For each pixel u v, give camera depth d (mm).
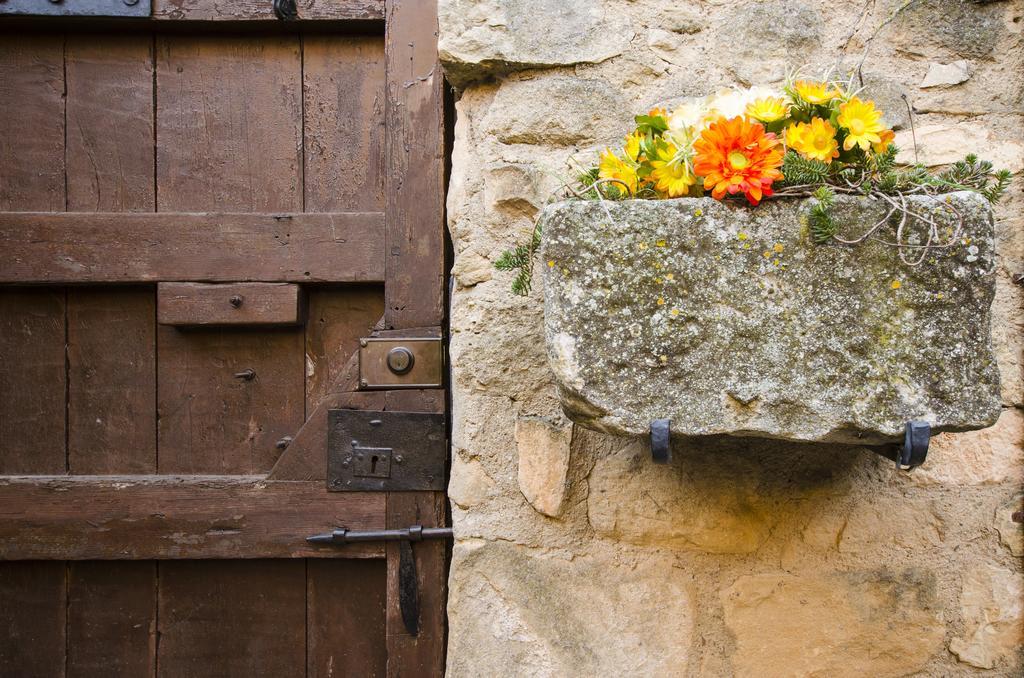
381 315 1167
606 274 741
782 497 957
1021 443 955
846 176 750
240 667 1146
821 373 724
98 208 1158
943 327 721
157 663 1146
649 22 1002
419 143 1131
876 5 993
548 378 986
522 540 972
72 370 1162
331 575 1147
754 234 731
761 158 721
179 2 1138
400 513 1116
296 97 1164
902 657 942
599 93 996
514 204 996
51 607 1149
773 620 946
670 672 942
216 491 1135
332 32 1163
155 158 1163
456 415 998
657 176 776
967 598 942
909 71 985
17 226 1138
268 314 1135
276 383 1162
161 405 1161
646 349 737
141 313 1165
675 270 737
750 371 730
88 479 1145
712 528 957
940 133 972
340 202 1156
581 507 973
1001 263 963
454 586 972
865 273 725
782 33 992
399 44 1135
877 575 947
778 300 729
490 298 994
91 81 1165
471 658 958
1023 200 966
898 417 715
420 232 1128
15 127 1158
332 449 1121
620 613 955
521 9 995
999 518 950
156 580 1153
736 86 991
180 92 1165
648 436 758
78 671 1145
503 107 1004
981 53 982
